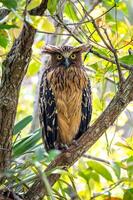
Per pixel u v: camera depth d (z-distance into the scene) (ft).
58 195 28.89
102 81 30.22
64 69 29.94
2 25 28.02
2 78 28.32
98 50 29.48
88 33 30.12
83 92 29.96
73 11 29.55
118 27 29.96
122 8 30.25
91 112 30.04
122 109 28.55
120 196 29.19
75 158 28.63
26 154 29.32
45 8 28.25
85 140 28.60
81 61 30.12
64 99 29.86
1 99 28.32
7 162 28.50
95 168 28.60
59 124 29.91
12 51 28.25
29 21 27.63
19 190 28.96
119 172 28.17
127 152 29.81
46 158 27.78
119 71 28.55
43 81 30.04
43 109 29.96
